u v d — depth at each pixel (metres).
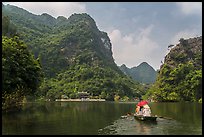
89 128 46.38
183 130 44.69
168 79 199.00
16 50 70.00
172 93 186.25
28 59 75.62
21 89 77.56
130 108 105.88
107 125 50.47
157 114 73.19
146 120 56.34
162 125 50.41
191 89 174.88
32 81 76.38
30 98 176.38
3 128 44.41
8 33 112.75
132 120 58.25
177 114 72.94
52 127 46.75
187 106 113.06
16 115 65.31
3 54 65.56
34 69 76.31
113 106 122.94
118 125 50.62
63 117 64.44
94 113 78.75
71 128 46.00
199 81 170.00
